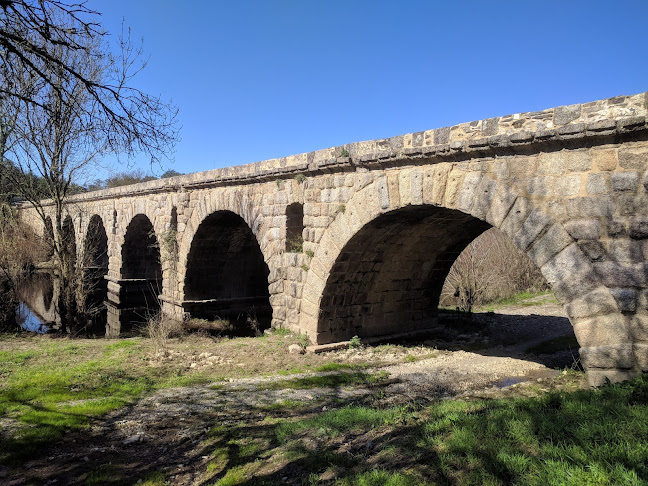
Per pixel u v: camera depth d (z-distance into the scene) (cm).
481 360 1205
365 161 1089
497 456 458
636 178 696
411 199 1008
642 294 686
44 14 644
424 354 1266
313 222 1277
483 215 877
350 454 556
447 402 709
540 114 799
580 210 749
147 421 784
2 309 1706
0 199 1939
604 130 712
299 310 1339
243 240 1977
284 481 523
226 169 1638
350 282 1291
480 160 886
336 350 1274
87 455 662
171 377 1032
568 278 758
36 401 852
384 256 1293
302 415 782
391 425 630
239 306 2097
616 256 713
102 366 1090
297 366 1122
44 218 1792
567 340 1428
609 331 714
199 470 609
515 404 597
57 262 1836
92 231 2884
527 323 1744
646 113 683
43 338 1559
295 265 1350
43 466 630
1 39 611
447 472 458
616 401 552
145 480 586
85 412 809
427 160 972
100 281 2862
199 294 2009
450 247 1414
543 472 421
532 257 805
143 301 2523
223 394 916
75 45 671
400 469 484
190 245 1891
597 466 410
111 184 4678
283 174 1362
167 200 2052
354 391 938
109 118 742
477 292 2039
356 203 1142
